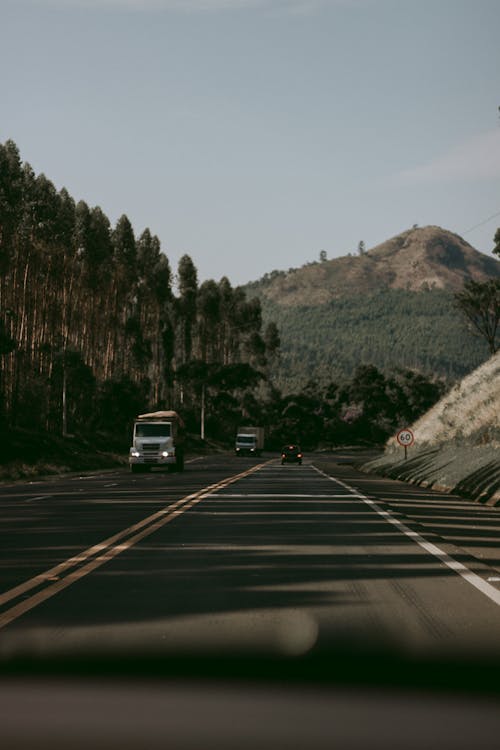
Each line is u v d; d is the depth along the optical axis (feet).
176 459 185.06
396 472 161.89
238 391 597.52
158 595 36.40
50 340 333.83
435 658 26.32
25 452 221.05
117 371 372.58
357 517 71.10
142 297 456.45
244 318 584.81
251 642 28.35
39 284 328.70
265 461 293.64
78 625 30.81
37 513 74.79
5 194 306.55
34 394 298.76
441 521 68.28
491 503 86.74
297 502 88.58
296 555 48.19
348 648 27.55
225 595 36.42
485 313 348.18
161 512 75.72
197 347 558.56
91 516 71.72
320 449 602.44
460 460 126.62
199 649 27.40
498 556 47.80
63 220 356.79
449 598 35.76
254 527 62.85
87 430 338.54
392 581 39.78
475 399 194.80
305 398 615.16
